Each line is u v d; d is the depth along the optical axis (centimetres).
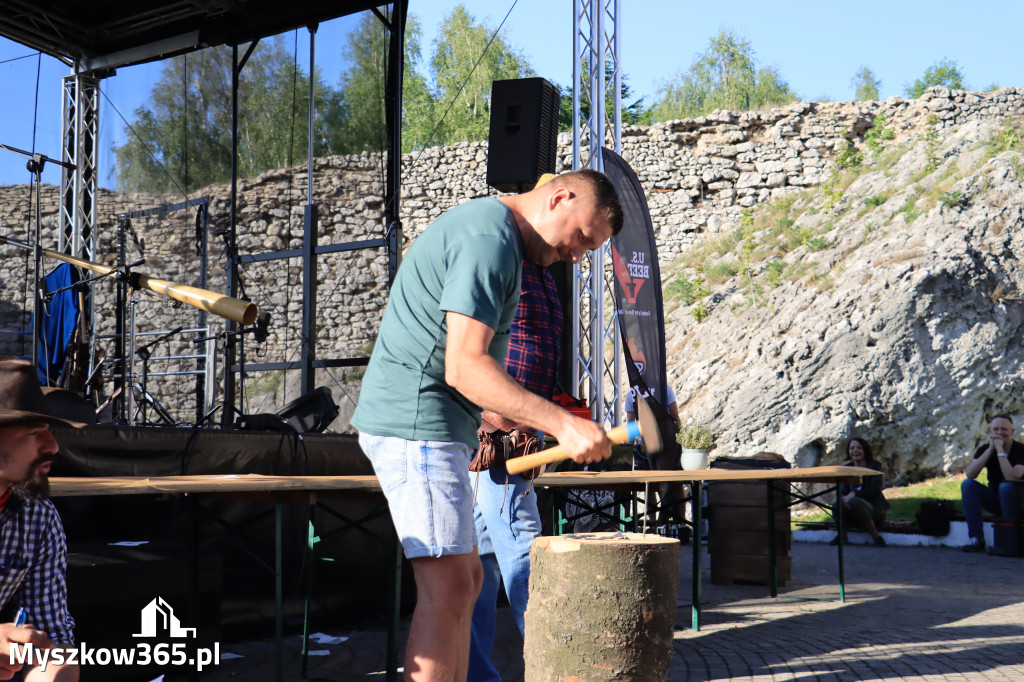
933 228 1349
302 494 355
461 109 3052
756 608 563
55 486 280
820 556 866
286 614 486
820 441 1234
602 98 805
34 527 178
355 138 902
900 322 1255
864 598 605
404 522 208
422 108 3038
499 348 218
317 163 928
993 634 473
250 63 988
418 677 204
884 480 1249
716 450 1275
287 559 489
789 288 1450
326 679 376
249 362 938
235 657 421
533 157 707
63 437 413
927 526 954
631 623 258
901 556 865
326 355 898
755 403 1273
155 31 1063
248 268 966
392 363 213
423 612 208
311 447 523
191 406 1020
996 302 1264
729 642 452
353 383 870
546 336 321
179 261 1045
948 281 1266
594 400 779
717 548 675
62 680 172
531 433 324
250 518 475
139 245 1082
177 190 1055
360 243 882
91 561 338
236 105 987
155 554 368
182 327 1030
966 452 1235
